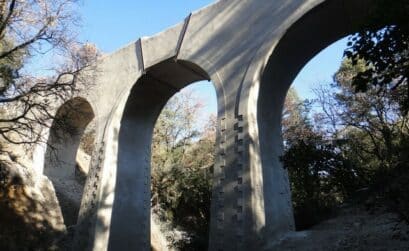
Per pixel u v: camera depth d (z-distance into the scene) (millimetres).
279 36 10359
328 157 10781
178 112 26609
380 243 7645
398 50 4859
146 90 15141
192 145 26391
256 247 9141
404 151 6449
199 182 20391
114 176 14398
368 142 17281
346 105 18625
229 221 9750
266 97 11023
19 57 12984
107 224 13656
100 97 15734
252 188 9617
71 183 20453
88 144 30422
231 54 11438
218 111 11078
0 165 15898
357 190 11609
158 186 22281
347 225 9445
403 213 6117
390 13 4648
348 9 9836
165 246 18203
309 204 11891
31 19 12102
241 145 10141
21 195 15945
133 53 15141
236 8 11875
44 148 18766
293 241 9578
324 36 10812
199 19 12930
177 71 14195
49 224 15969
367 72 5090
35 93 12445
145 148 15812
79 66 13547
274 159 10898
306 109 20625
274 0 10930
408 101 5621
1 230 14289
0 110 14289
